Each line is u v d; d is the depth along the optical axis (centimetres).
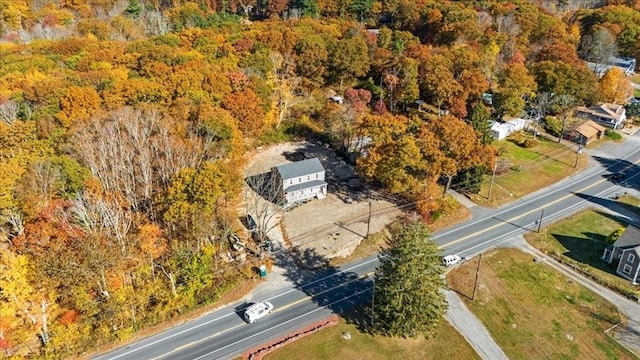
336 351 5847
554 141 11188
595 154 10775
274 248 7469
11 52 12669
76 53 12656
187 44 13200
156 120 8212
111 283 6041
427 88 11031
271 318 6312
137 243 6406
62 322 5797
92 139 7756
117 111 8238
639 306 6712
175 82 9388
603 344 6122
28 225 6138
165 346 5894
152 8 18175
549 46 13150
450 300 6700
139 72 10712
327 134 10581
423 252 5825
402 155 7838
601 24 15750
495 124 11094
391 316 5928
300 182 8544
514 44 13375
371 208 8425
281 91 10744
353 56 11800
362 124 8769
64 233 6075
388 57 12106
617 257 7356
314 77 11925
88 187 6781
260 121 9600
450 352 5916
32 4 17362
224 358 5719
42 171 6606
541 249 7744
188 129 8475
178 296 6347
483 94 11531
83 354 5756
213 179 6669
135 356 5753
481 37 13638
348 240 7662
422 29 15938
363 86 12181
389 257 6050
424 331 5950
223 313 6400
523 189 9331
